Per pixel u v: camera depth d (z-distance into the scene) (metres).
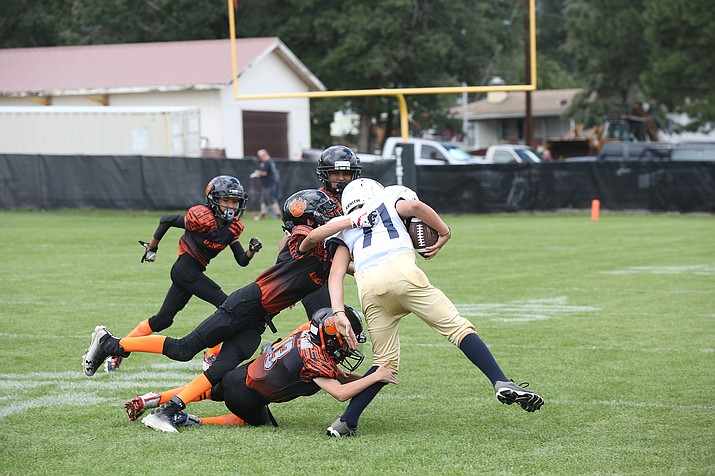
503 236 45.19
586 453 11.82
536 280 29.23
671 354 18.12
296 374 12.66
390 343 12.97
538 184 61.75
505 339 19.75
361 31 91.69
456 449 12.04
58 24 104.44
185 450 11.96
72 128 64.12
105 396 14.98
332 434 12.67
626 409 14.08
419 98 100.00
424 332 20.69
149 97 74.75
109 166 56.53
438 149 70.50
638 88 108.75
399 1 88.69
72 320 21.45
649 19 81.69
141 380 16.16
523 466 11.29
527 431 12.94
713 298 25.48
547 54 184.50
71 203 56.88
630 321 21.91
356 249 12.95
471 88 57.31
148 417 13.01
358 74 94.50
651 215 60.34
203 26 99.81
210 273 29.88
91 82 75.38
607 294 26.27
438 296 12.84
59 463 11.42
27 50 81.94
